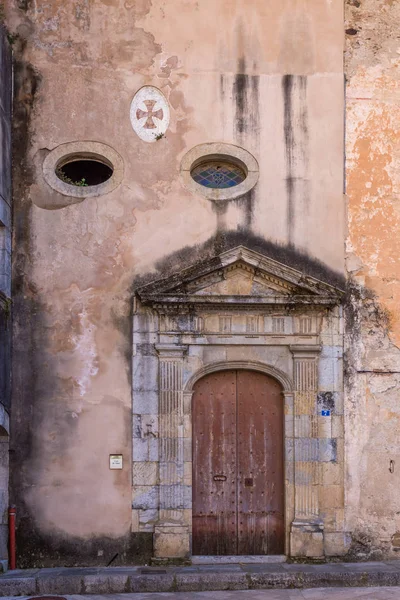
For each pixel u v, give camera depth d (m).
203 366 12.30
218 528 12.28
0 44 11.91
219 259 12.10
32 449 12.01
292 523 12.08
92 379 12.18
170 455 12.08
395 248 12.83
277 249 12.64
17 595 10.80
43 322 12.23
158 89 12.81
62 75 12.71
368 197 12.88
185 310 12.26
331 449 12.29
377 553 12.21
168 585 11.02
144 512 12.00
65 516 11.93
